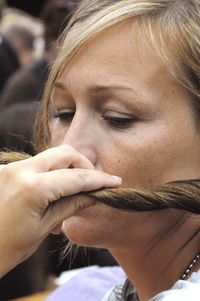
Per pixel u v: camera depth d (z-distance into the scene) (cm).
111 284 283
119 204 186
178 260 204
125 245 201
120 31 193
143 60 191
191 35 192
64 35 212
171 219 199
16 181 183
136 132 192
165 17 194
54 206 186
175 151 193
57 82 203
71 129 198
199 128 193
